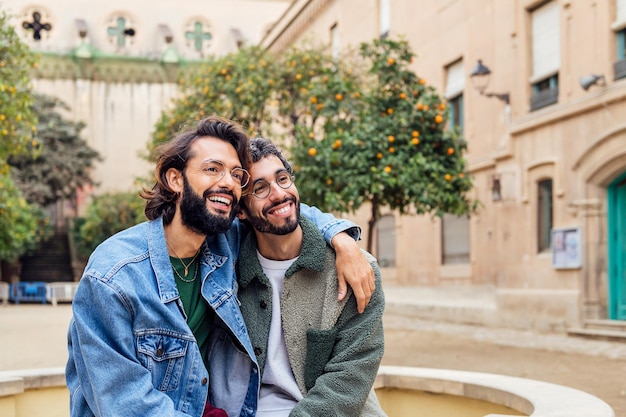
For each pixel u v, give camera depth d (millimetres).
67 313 19891
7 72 10867
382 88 10812
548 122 13055
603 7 11758
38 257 33312
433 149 10258
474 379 3135
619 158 11445
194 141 2352
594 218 12031
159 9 39938
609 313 11859
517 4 14164
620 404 6254
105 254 2266
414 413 3287
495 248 15055
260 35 40719
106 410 2109
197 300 2412
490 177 15047
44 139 32062
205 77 15328
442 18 17219
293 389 2480
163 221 2406
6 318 17734
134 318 2215
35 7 38469
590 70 12094
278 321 2533
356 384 2404
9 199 20469
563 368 8367
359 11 21406
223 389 2473
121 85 39312
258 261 2555
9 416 3180
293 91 14984
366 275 2484
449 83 17141
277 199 2445
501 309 13586
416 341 11242
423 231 17984
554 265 12594
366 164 9539
